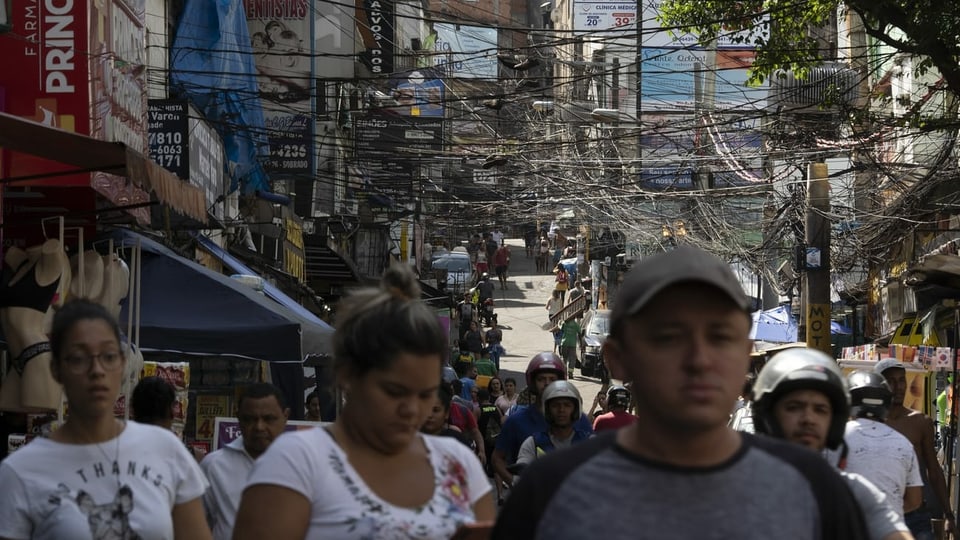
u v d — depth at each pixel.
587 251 51.66
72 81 13.44
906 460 7.56
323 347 13.50
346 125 37.41
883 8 17.91
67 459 5.34
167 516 5.43
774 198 29.97
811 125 25.52
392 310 4.17
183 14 23.91
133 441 5.46
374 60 36.88
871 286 29.38
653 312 3.11
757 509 3.03
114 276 12.25
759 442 3.18
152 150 18.83
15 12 13.38
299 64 30.48
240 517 4.08
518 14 107.06
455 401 15.92
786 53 21.34
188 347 12.34
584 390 39.81
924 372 17.84
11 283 10.77
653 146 35.09
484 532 4.09
